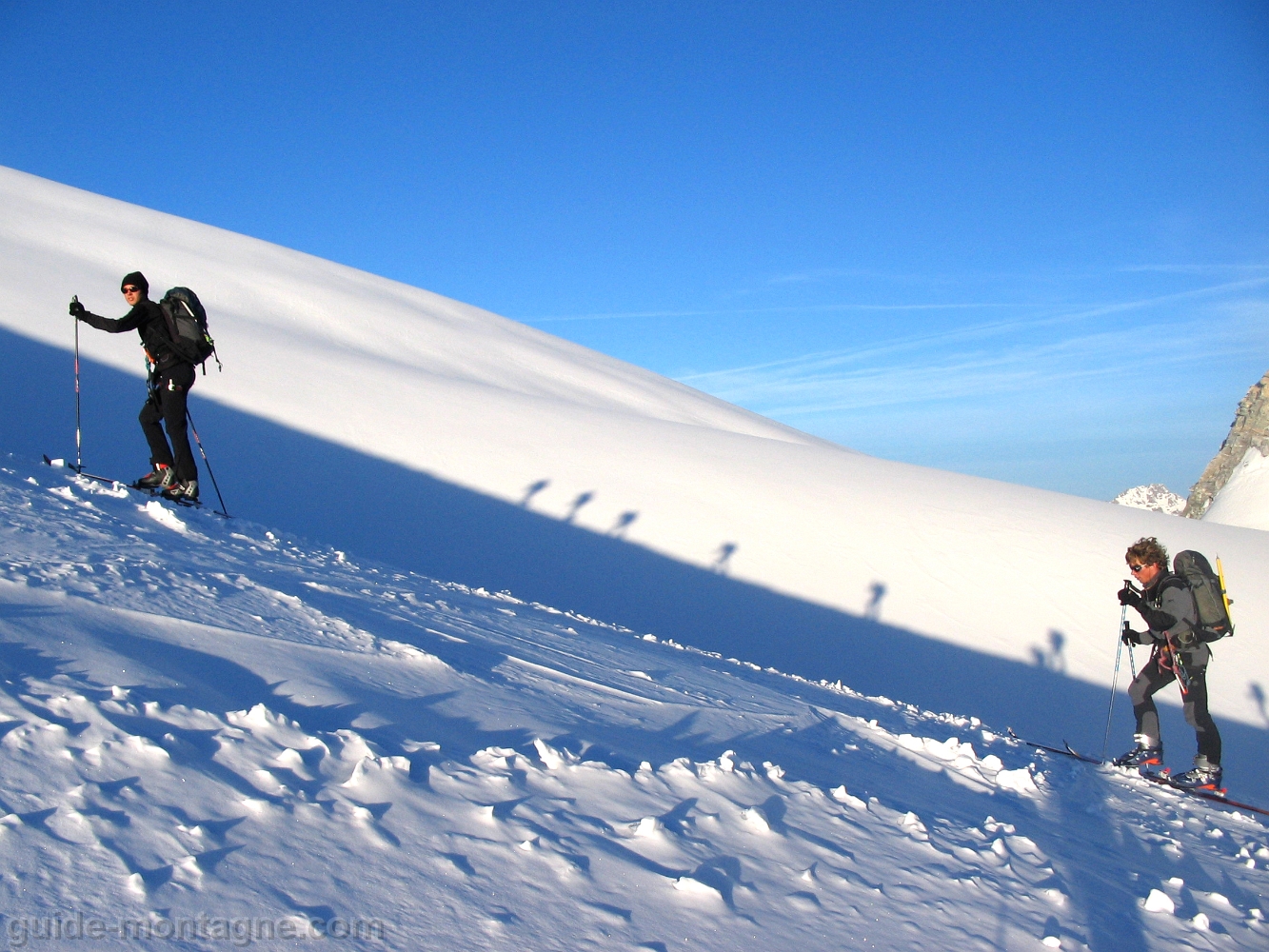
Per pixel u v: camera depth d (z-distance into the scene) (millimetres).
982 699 11383
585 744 3143
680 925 1937
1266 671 12328
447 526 14641
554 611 8461
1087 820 4469
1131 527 16453
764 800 2994
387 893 1757
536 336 47844
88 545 4223
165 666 2713
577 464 17734
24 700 2131
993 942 2312
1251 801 8328
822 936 2086
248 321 28000
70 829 1654
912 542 15398
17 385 15586
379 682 3236
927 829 3266
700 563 14359
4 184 36500
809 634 12641
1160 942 2656
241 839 1799
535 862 2049
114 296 22734
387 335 34344
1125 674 12180
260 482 14859
